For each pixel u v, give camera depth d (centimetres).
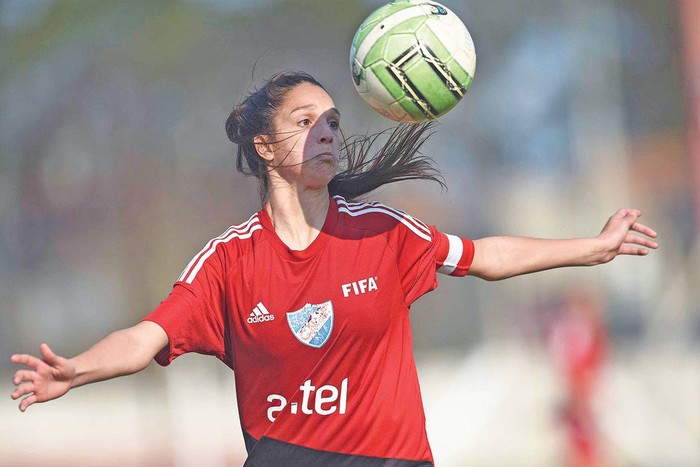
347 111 8481
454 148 13225
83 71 7338
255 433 2016
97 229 8400
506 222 14362
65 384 1745
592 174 14262
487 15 11656
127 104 7319
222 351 2014
